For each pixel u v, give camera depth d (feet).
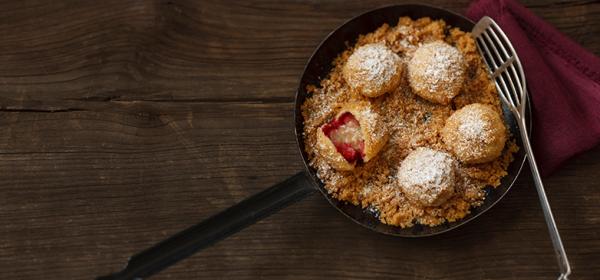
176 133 3.72
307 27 3.72
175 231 3.68
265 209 3.33
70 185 3.74
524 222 3.58
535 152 3.54
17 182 3.75
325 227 3.63
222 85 3.72
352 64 3.48
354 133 3.47
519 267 3.57
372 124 3.41
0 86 3.79
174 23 3.77
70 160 3.75
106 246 3.69
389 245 3.60
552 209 3.59
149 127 3.73
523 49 3.54
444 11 3.51
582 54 3.54
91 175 3.74
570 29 3.65
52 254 3.70
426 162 3.38
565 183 3.59
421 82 3.46
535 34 3.59
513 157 3.48
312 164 3.52
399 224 3.46
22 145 3.76
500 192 3.45
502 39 3.56
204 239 3.28
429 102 3.54
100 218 3.71
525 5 3.66
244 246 3.65
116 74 3.76
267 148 3.68
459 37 3.56
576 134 3.50
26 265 3.70
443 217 3.45
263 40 3.73
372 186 3.50
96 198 3.72
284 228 3.65
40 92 3.77
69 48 3.79
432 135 3.50
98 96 3.76
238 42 3.74
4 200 3.74
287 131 3.68
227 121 3.71
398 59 3.50
